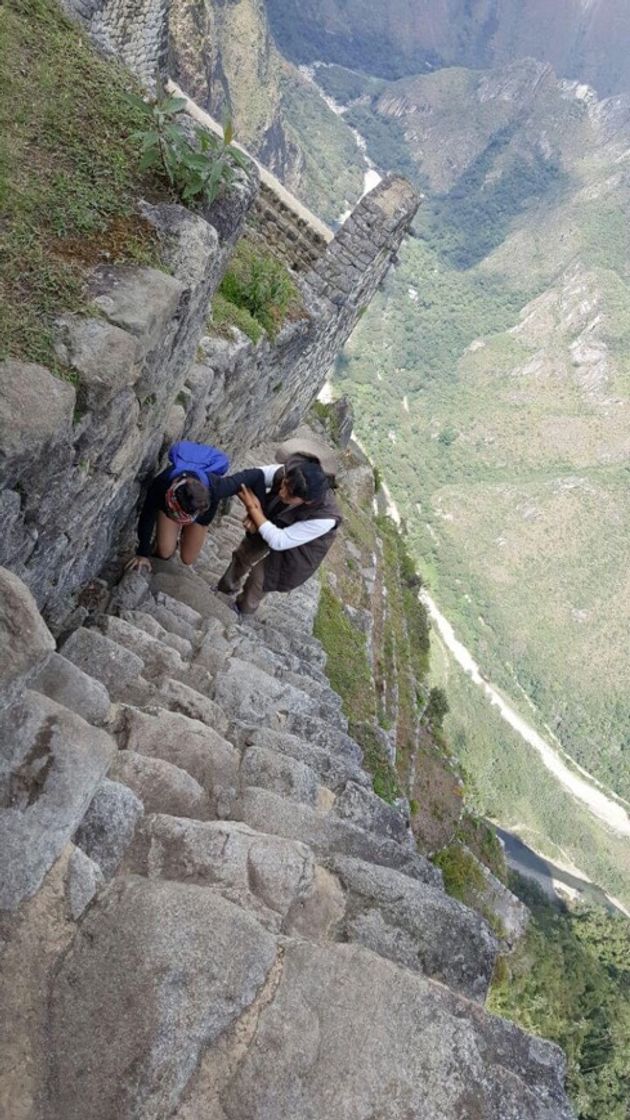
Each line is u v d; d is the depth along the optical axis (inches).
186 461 194.4
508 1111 82.5
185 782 113.3
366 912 104.0
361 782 158.7
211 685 176.2
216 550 321.1
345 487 776.9
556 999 970.7
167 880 91.7
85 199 152.4
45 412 110.6
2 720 85.7
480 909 526.6
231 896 94.3
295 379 488.1
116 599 197.0
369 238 477.4
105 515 168.7
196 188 164.4
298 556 214.1
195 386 234.5
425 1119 78.4
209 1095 75.7
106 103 177.3
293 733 180.2
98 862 90.5
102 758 90.0
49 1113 72.0
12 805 84.0
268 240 515.5
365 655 428.8
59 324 126.6
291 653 273.9
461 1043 84.6
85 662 144.9
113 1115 72.0
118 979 77.8
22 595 81.6
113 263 142.9
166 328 146.6
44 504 126.0
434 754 585.6
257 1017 80.4
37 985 77.7
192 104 527.5
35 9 193.9
